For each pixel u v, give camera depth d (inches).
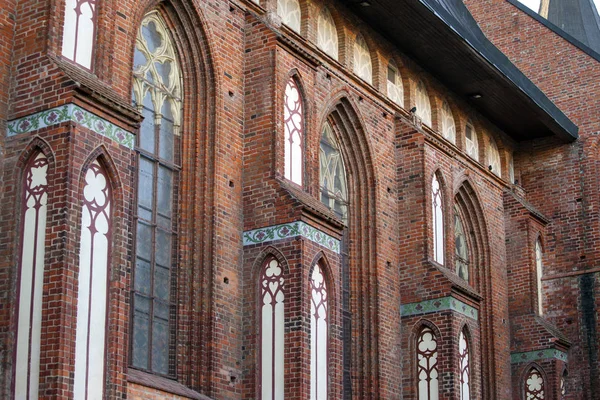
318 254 942.4
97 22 806.5
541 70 1636.3
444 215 1285.7
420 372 1168.8
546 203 1560.0
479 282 1402.6
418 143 1236.5
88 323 701.3
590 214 1526.8
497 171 1508.4
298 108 1023.6
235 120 979.3
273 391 901.2
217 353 900.0
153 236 898.7
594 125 1566.2
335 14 1177.4
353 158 1187.9
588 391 1456.7
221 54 976.9
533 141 1585.9
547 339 1409.9
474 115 1450.5
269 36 999.6
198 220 931.3
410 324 1186.6
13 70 761.0
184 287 911.7
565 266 1523.1
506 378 1400.1
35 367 681.0
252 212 957.8
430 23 1205.7
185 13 957.8
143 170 901.2
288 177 989.8
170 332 896.3
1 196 732.0
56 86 733.9
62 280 687.7
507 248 1473.9
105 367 708.0
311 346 916.0
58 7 767.1
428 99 1344.7
